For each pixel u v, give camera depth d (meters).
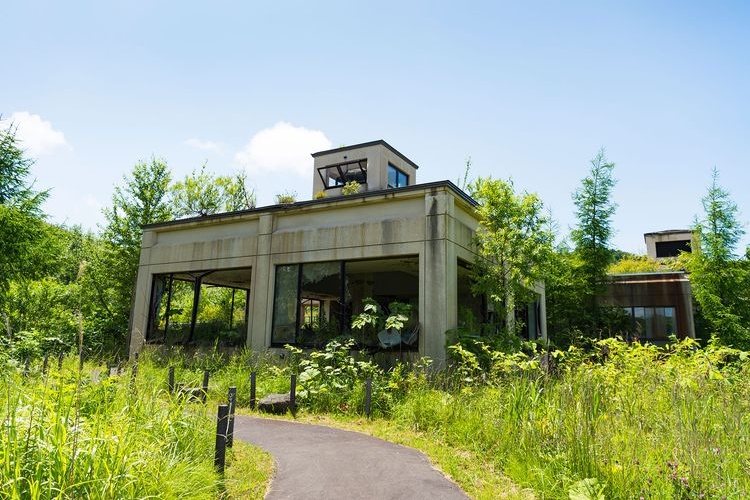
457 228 12.71
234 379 11.36
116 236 23.44
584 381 6.31
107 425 4.35
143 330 16.61
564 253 23.23
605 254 22.16
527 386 7.38
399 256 12.63
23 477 3.27
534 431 6.06
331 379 10.67
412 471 5.96
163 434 5.13
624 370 8.38
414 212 12.58
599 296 23.66
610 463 4.80
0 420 3.83
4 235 16.14
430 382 10.15
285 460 6.37
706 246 20.86
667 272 23.67
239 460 6.10
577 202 22.77
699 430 5.27
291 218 14.55
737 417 5.82
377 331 12.97
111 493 3.50
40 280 18.91
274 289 14.28
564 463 5.25
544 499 4.86
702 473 4.53
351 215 13.54
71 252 22.91
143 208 23.98
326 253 13.51
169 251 16.83
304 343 13.34
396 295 19.16
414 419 8.41
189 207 30.42
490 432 6.87
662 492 4.37
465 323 12.66
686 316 22.39
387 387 9.97
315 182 23.80
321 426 8.63
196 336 16.25
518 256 12.66
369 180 22.27
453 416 8.02
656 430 5.79
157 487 3.96
